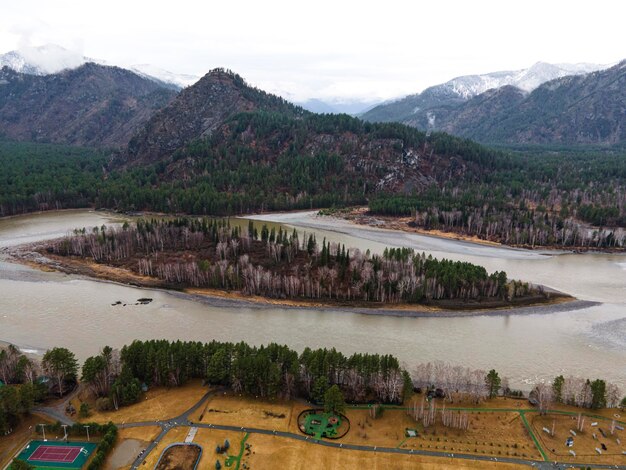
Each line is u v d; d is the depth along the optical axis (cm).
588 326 14550
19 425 9206
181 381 10675
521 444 8888
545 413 9812
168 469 8081
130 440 8788
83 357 12062
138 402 9981
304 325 14200
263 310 15275
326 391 9712
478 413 9775
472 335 13788
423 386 10725
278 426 9244
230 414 9600
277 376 10006
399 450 8650
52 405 9894
